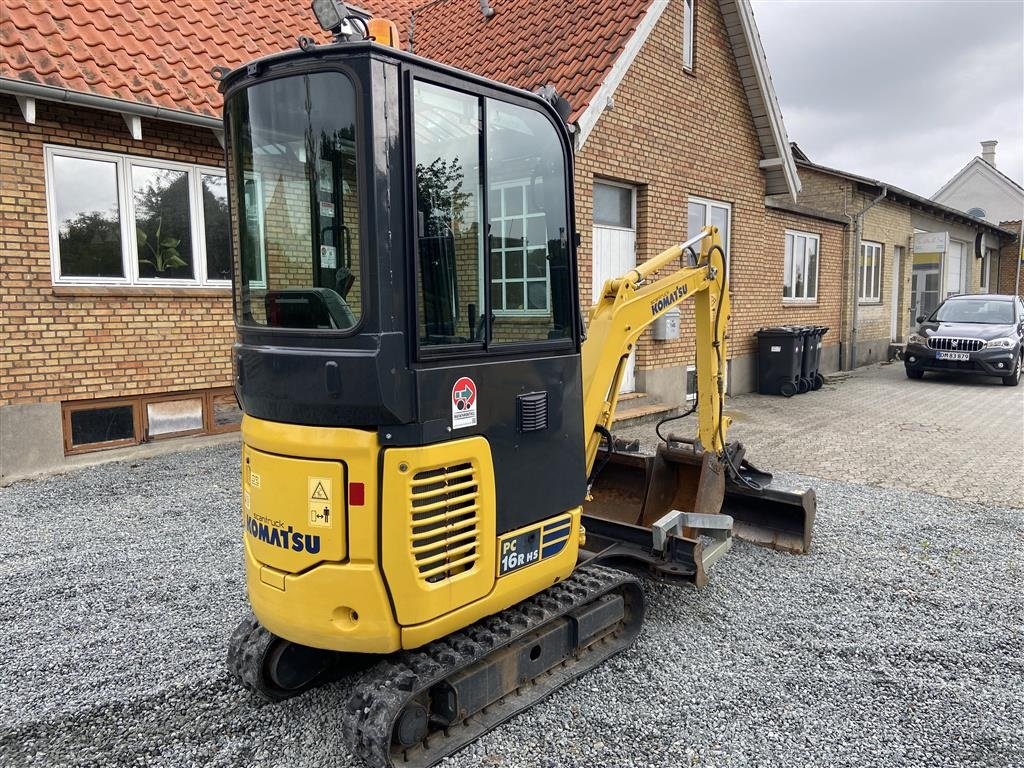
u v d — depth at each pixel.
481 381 2.95
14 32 6.87
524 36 10.05
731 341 12.47
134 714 3.34
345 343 2.64
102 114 7.29
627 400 10.15
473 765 2.99
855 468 7.79
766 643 4.07
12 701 3.43
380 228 2.57
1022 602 4.61
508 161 3.13
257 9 9.65
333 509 2.68
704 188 11.20
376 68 2.57
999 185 37.44
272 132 2.84
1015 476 7.46
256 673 3.24
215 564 4.99
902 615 4.42
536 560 3.29
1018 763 3.05
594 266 9.53
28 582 4.69
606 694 3.53
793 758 3.07
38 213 6.92
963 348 14.33
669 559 4.25
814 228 15.00
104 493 6.47
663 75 10.11
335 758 3.05
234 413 8.55
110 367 7.48
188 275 8.12
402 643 2.79
